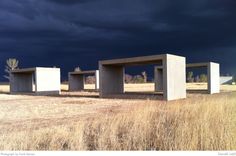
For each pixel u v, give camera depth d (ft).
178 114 29.01
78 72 142.20
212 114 26.14
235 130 20.90
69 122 31.45
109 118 29.19
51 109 49.65
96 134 23.53
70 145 20.85
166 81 67.21
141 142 20.84
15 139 21.58
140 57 75.46
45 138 22.44
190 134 20.58
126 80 281.13
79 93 111.45
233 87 133.08
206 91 105.40
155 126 24.70
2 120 35.96
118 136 22.72
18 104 62.23
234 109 29.14
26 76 127.54
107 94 87.40
